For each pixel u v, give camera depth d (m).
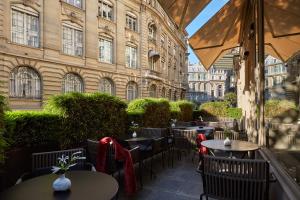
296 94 4.93
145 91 34.38
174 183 5.97
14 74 19.27
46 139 5.82
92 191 2.88
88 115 6.90
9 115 5.11
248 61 8.51
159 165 7.80
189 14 5.96
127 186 5.04
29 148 5.45
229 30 8.22
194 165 7.74
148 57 36.59
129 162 5.09
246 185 3.56
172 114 14.11
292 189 3.13
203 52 9.13
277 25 6.99
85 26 25.69
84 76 25.31
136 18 34.09
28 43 20.42
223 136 8.38
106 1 28.84
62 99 6.21
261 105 5.48
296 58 5.11
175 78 54.47
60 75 22.75
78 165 4.57
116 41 29.92
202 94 100.88
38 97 20.97
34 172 4.28
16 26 19.52
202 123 14.59
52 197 2.72
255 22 6.30
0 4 18.00
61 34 23.20
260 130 5.56
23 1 19.69
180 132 8.64
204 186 3.91
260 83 5.57
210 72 102.44
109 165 5.27
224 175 3.69
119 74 30.00
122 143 7.12
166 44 46.06
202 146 5.84
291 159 4.19
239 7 7.25
